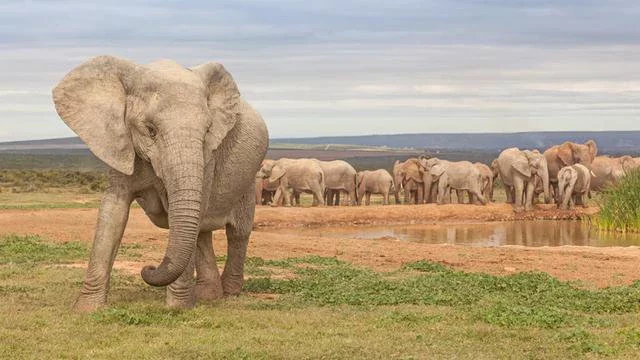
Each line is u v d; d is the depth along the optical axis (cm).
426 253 2425
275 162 5028
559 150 5156
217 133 1384
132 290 1627
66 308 1410
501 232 3806
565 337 1239
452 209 4538
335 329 1288
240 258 1630
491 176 5462
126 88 1358
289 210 4172
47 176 7369
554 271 2064
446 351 1156
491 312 1394
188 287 1423
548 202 4900
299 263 2123
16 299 1498
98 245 1380
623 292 1655
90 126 1343
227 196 1512
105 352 1126
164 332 1246
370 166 14962
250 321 1334
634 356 1144
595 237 3531
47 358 1097
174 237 1284
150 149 1330
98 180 7156
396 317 1376
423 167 5256
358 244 2647
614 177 5181
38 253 2200
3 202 4509
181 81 1341
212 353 1120
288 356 1115
